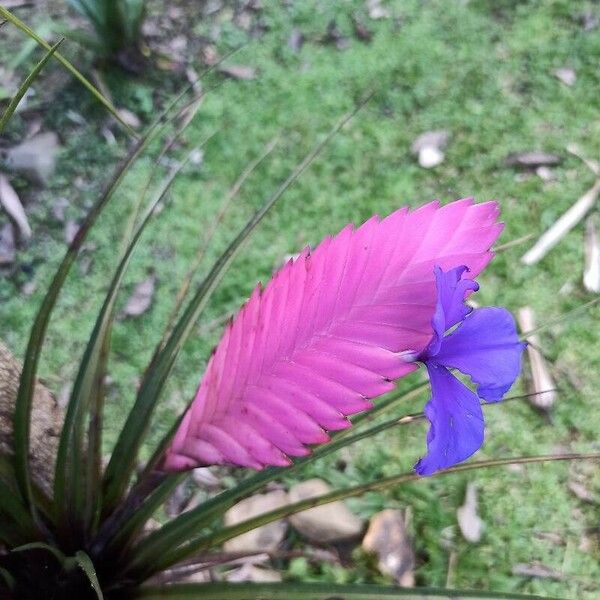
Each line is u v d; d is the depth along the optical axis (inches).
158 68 34.6
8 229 30.0
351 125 32.5
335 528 22.5
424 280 8.7
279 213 30.2
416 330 8.5
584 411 25.4
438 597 12.7
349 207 30.4
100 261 29.2
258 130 32.6
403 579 22.2
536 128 32.0
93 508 14.9
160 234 29.9
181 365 26.7
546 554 23.0
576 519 23.6
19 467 13.4
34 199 30.8
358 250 8.9
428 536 23.0
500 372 8.4
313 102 33.4
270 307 9.0
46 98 33.4
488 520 23.5
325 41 35.3
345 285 8.8
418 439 25.0
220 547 22.3
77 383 13.8
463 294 8.2
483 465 14.0
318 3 36.3
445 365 8.4
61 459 13.8
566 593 22.3
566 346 26.6
